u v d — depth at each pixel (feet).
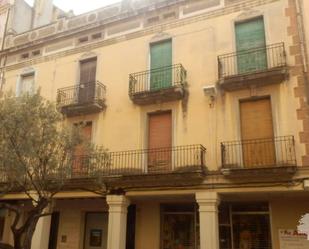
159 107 50.52
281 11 46.57
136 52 55.62
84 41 61.82
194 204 49.29
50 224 55.06
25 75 66.08
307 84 42.27
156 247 48.80
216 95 47.06
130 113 52.70
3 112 40.70
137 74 53.67
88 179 48.34
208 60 49.21
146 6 55.88
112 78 56.24
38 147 40.22
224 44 48.85
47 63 63.93
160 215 50.42
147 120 51.37
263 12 47.65
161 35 54.19
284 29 45.68
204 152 45.34
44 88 62.28
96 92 55.42
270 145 42.45
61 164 41.81
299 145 40.83
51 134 41.52
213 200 42.75
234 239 45.93
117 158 51.08
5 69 68.49
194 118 47.57
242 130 44.86
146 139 50.62
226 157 43.75
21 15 75.56
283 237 42.73
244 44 48.11
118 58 56.85
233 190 42.32
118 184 48.37
